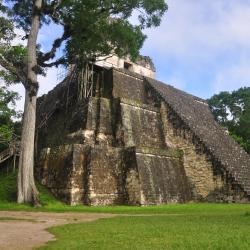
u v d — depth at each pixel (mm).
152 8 17094
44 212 13406
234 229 7645
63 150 18016
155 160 18969
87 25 16719
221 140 24312
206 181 19953
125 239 6398
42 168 18844
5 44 15445
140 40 17938
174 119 22703
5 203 15461
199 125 24094
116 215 12422
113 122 21078
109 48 18062
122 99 21344
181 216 11539
